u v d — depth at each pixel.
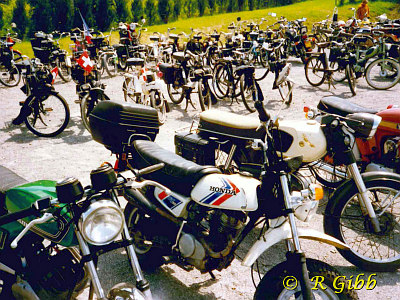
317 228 4.01
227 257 2.80
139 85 6.89
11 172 3.04
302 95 9.00
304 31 12.04
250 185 2.72
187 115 7.63
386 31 11.74
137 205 2.99
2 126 7.02
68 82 10.73
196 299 3.04
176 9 21.88
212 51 11.52
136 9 19.80
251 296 3.07
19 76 10.26
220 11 24.45
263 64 12.49
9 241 2.59
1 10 15.77
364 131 3.31
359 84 9.93
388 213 3.36
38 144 6.21
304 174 4.89
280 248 3.67
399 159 4.01
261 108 2.54
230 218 2.74
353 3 26.14
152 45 11.22
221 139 3.98
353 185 3.25
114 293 2.10
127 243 2.18
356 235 3.77
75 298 2.82
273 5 27.44
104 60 11.13
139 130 3.62
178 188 2.88
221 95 8.84
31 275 2.48
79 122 7.24
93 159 5.64
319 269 2.48
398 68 9.16
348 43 9.24
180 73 8.04
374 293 3.06
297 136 3.79
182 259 2.93
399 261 3.27
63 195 2.00
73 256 2.56
